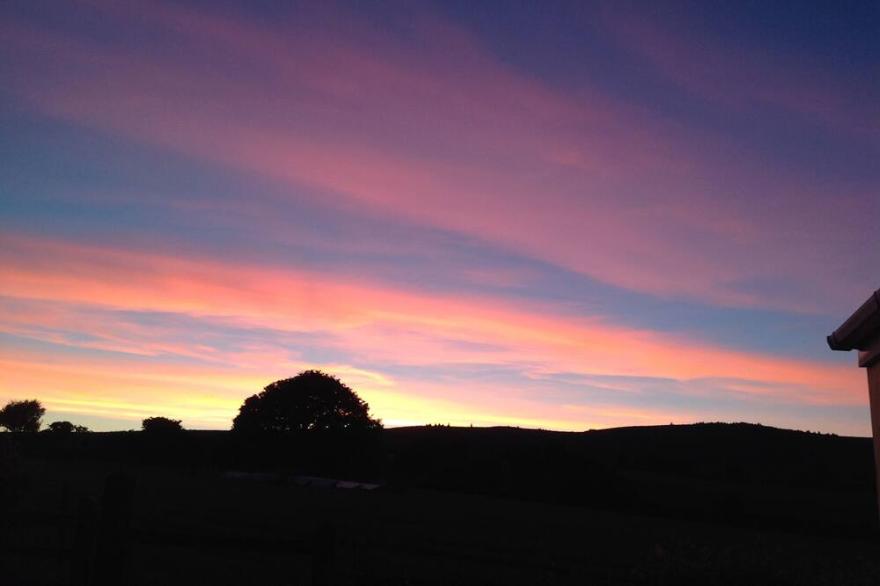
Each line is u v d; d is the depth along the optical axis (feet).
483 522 96.07
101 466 159.84
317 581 20.98
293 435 203.41
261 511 87.40
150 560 45.24
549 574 46.65
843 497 163.32
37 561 36.37
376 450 210.38
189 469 172.24
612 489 150.71
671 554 34.40
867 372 26.55
